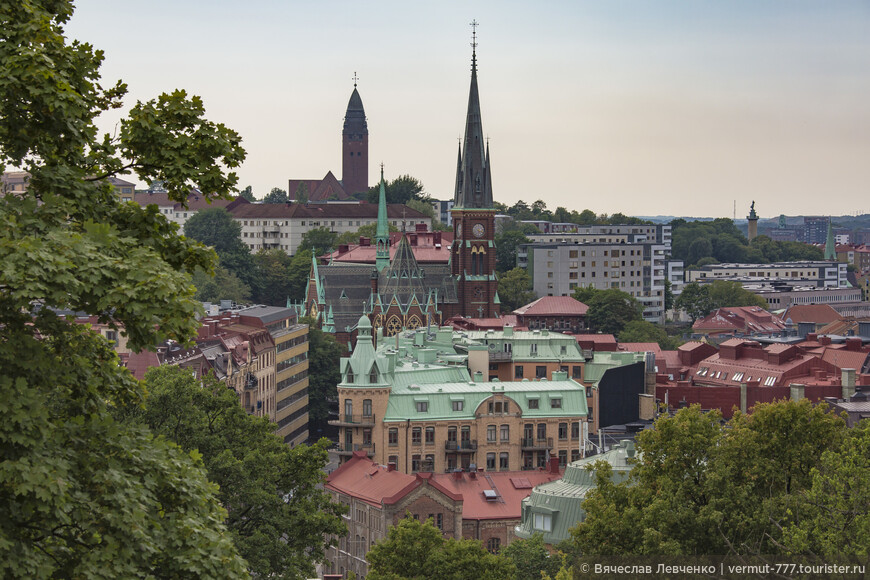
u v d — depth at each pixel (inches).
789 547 3668.8
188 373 4564.5
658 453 4571.9
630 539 4158.5
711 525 4079.7
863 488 3754.9
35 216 2202.3
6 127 2220.7
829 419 4717.0
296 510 4466.0
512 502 7116.1
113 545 2057.1
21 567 1941.4
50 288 2033.7
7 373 2087.8
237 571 2198.6
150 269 2150.6
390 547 4931.1
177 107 2534.5
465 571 4872.0
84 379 2262.6
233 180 2551.7
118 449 2222.0
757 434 4630.9
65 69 2295.8
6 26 2240.4
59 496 1993.1
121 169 2495.1
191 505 2274.9
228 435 4598.9
